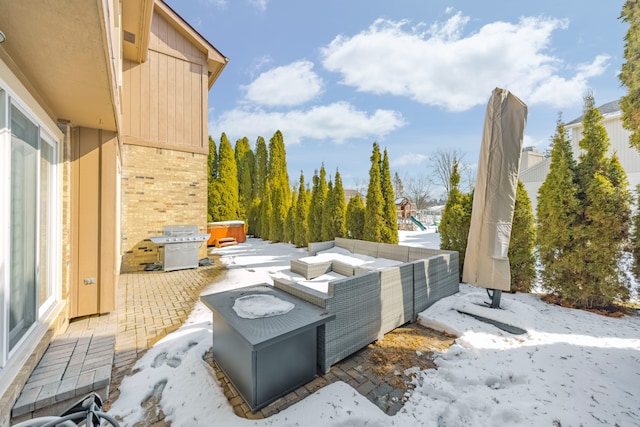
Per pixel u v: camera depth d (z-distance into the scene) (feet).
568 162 13.53
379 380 7.79
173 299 15.17
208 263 25.22
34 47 5.97
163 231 24.11
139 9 18.56
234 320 7.38
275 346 6.95
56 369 7.66
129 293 16.31
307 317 7.64
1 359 6.10
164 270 22.11
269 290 10.30
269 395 6.86
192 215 26.78
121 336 10.57
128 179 23.59
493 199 11.95
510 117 11.85
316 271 18.98
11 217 6.98
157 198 24.97
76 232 11.79
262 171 63.41
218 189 50.16
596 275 12.39
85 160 12.00
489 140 12.13
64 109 9.87
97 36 5.64
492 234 11.87
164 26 25.76
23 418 6.15
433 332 10.82
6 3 4.60
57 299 10.26
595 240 12.46
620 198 12.19
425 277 12.57
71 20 5.10
